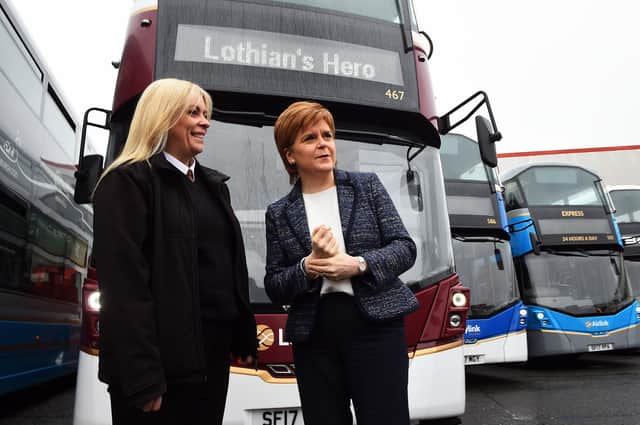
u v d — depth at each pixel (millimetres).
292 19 4047
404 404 1821
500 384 8234
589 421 5102
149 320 1589
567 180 11578
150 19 3822
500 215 9875
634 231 14180
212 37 3832
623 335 10602
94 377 3105
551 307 10539
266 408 3160
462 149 10242
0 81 5312
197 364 1697
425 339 3492
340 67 4027
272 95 3809
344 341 1852
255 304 3365
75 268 8102
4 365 5285
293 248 1991
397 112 4102
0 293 5164
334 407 1872
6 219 5367
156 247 1715
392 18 4398
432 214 4008
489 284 9281
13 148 5637
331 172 2084
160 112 1866
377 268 1814
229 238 1998
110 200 1674
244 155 3781
